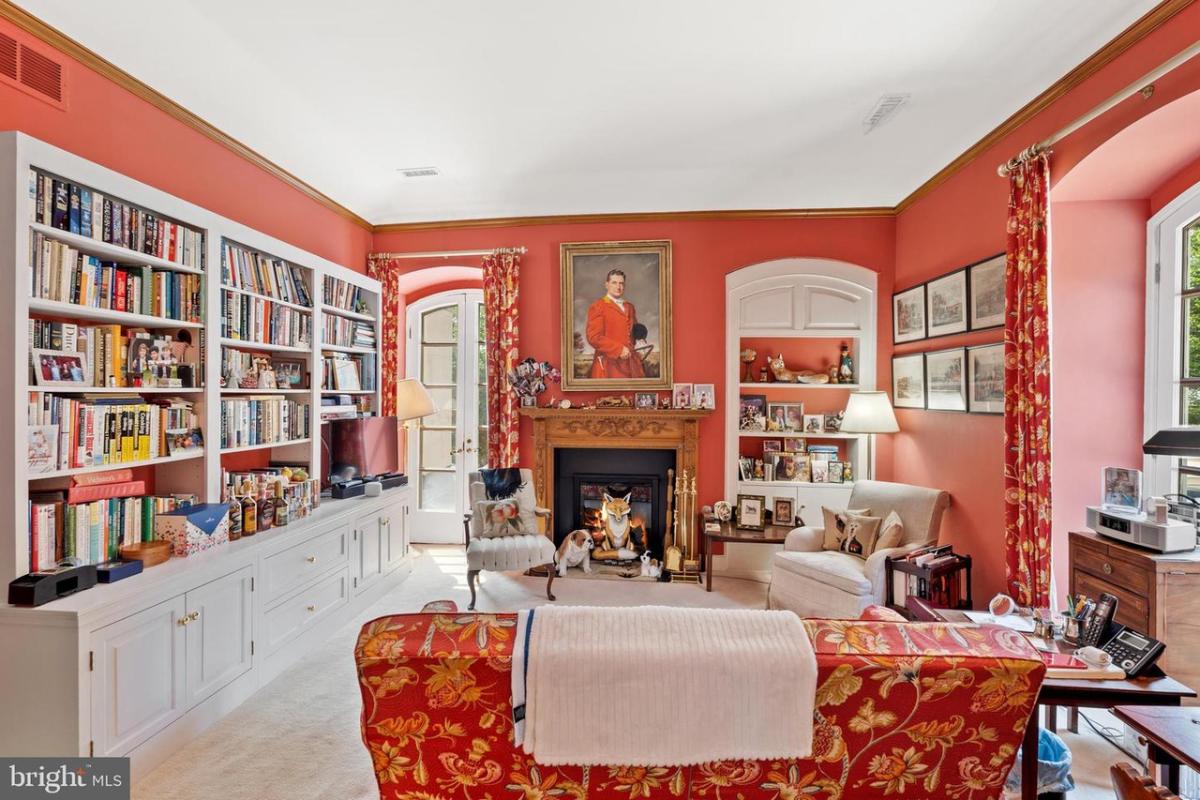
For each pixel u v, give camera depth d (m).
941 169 3.75
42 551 1.98
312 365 3.59
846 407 4.40
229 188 3.16
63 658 1.82
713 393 4.52
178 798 1.94
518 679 1.19
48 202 1.99
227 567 2.45
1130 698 1.58
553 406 4.60
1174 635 2.10
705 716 1.21
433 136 3.48
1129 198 2.83
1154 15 2.19
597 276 4.60
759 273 4.50
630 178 4.10
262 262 3.20
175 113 2.77
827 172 3.93
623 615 1.29
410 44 2.57
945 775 1.29
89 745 1.85
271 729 2.34
